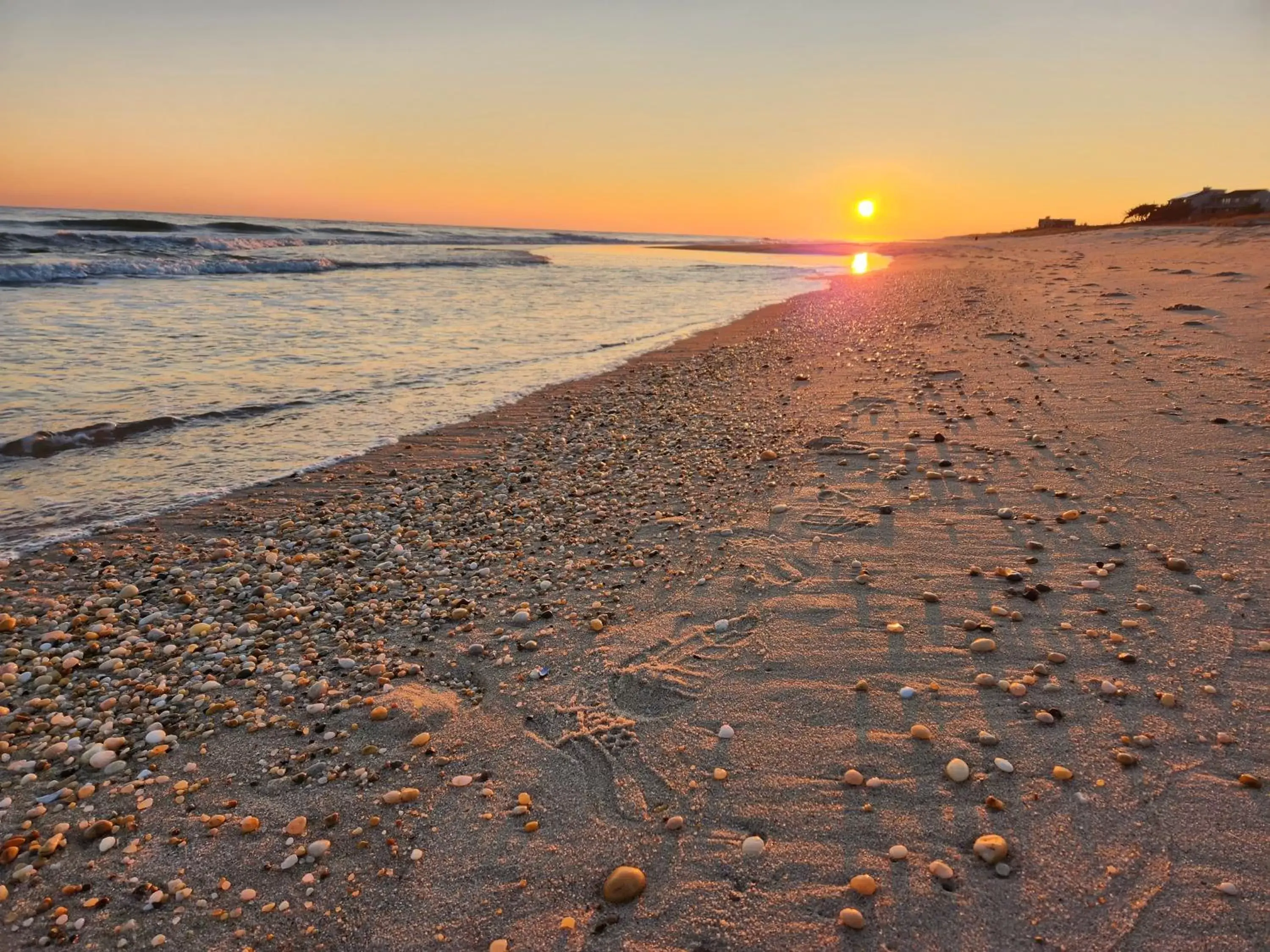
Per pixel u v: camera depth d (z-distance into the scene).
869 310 17.59
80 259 24.67
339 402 9.46
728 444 7.36
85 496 6.26
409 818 2.77
